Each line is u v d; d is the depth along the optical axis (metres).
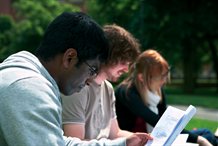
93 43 2.15
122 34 3.40
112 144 2.61
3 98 1.91
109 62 3.32
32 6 30.05
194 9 24.19
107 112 3.66
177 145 2.94
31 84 1.95
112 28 3.45
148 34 24.00
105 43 2.20
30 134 1.86
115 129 3.74
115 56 3.32
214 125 10.09
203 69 39.88
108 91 3.68
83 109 3.27
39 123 1.88
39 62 2.12
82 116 3.26
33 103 1.90
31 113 1.88
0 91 1.93
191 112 2.83
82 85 2.23
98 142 2.60
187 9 24.14
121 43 3.35
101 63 2.24
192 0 24.08
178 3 24.03
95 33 2.17
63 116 3.21
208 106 16.88
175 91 27.47
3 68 2.07
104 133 3.53
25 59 2.10
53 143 1.88
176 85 32.72
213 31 24.38
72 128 3.19
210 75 40.09
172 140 2.72
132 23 24.31
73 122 3.20
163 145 2.67
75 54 2.13
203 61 35.91
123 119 4.35
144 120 4.30
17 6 31.69
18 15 32.62
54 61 2.15
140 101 4.29
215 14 24.14
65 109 3.21
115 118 3.77
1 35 31.19
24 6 30.36
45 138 1.87
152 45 24.05
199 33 25.41
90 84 3.30
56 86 2.11
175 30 23.98
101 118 3.49
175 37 24.14
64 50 2.13
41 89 1.96
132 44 3.43
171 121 2.80
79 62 2.15
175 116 2.82
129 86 4.40
